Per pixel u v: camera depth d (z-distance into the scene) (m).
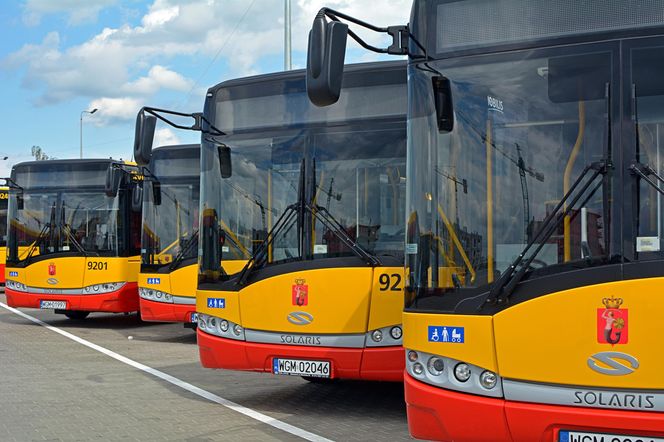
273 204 8.75
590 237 5.31
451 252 5.81
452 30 6.05
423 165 6.04
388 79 8.51
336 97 6.04
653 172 5.24
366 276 8.09
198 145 15.78
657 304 4.99
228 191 9.07
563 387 5.18
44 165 17.77
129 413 8.73
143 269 15.62
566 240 5.37
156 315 15.34
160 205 15.74
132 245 17.53
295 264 8.40
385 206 8.26
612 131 5.41
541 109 5.67
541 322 5.27
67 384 10.51
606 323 5.09
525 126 5.70
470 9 6.00
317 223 8.45
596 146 5.45
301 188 8.62
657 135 5.30
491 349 5.46
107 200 17.44
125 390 10.10
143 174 15.94
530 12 5.80
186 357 13.17
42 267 17.44
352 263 8.16
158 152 15.91
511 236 5.63
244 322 8.58
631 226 5.22
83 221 17.45
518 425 5.31
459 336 5.60
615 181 5.32
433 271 5.86
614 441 5.04
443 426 5.63
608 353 5.07
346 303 8.13
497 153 5.77
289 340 8.31
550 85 5.66
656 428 4.92
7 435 7.70
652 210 5.21
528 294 5.34
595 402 5.09
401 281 7.99
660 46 5.39
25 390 10.05
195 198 15.65
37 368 11.88
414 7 6.22
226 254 8.92
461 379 5.58
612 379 5.05
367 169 8.41
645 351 4.99
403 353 7.91
